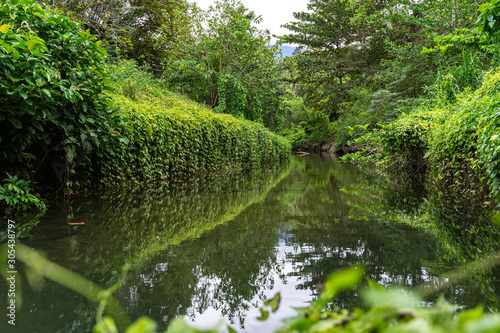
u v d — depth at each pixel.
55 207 3.55
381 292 0.27
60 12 3.94
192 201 4.17
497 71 5.49
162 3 19.55
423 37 14.43
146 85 11.95
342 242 2.28
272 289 1.49
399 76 12.69
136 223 2.90
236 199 4.38
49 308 1.28
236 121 11.91
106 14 12.98
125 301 1.35
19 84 3.05
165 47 18.09
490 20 3.13
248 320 1.15
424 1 11.56
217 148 9.70
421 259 1.86
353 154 7.38
